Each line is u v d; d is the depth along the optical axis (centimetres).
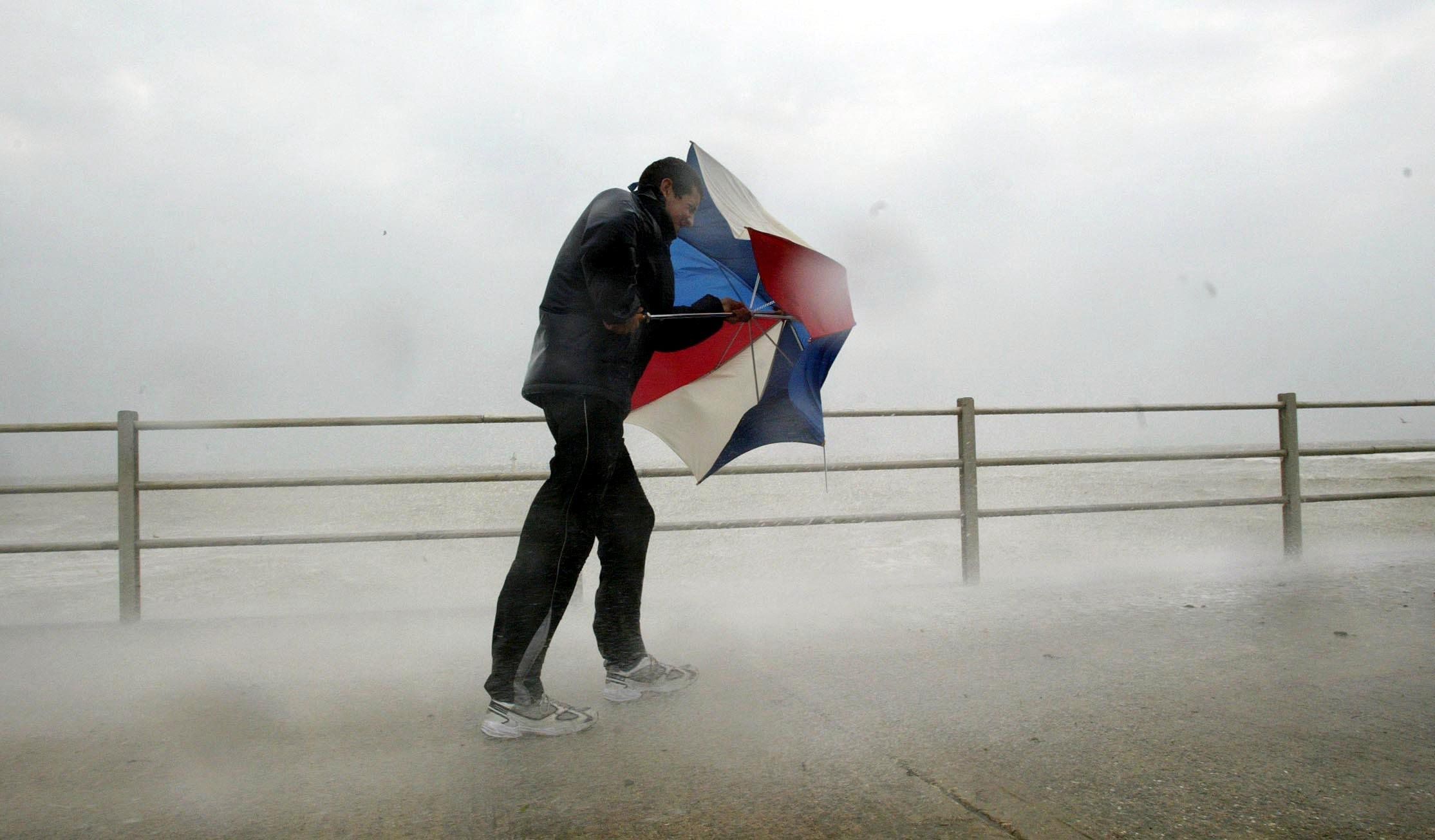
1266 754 194
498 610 215
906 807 170
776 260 239
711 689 248
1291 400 464
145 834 162
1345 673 252
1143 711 222
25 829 165
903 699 235
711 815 168
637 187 251
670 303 252
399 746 208
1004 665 266
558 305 227
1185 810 167
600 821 166
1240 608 339
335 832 163
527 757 200
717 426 295
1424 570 419
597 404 222
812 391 265
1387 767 186
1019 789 177
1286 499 463
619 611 240
